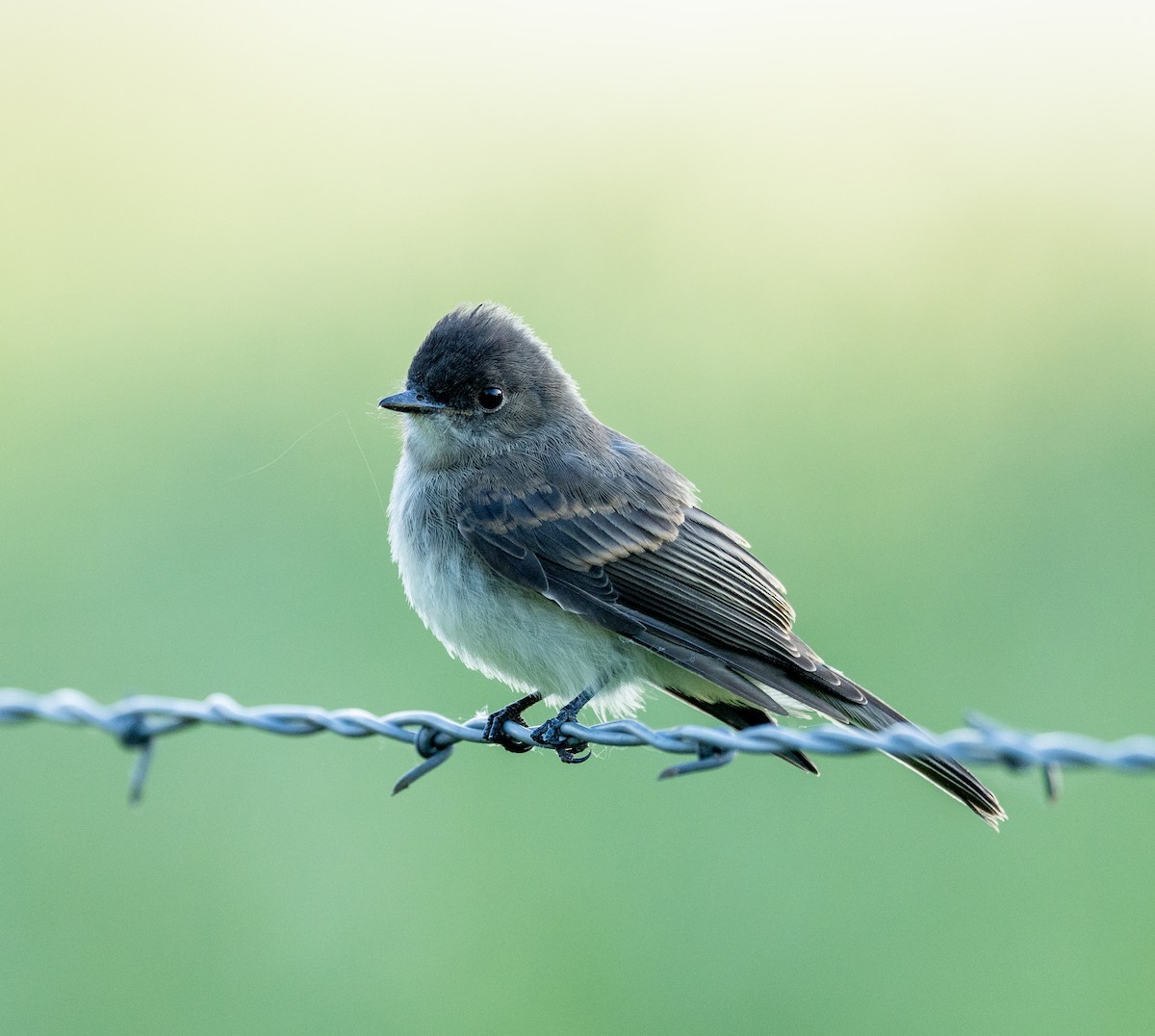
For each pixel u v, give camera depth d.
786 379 14.26
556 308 15.26
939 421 13.70
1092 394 14.08
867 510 12.55
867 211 17.14
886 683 11.12
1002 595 11.71
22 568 11.42
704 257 16.19
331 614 11.04
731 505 12.66
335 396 13.44
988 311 15.54
